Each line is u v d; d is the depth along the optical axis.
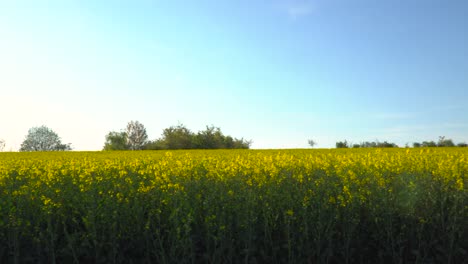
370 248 7.90
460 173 9.91
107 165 13.03
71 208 8.20
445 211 7.88
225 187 8.84
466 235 7.75
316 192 8.04
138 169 12.59
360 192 8.28
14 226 7.12
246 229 7.17
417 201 8.00
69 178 10.95
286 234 7.37
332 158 14.99
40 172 11.62
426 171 10.28
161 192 8.52
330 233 7.20
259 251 7.38
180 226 7.11
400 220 7.93
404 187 8.23
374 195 8.13
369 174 9.86
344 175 9.67
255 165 12.05
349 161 12.42
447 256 7.39
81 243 7.23
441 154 16.00
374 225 7.88
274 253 7.26
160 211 7.29
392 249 7.66
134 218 7.64
